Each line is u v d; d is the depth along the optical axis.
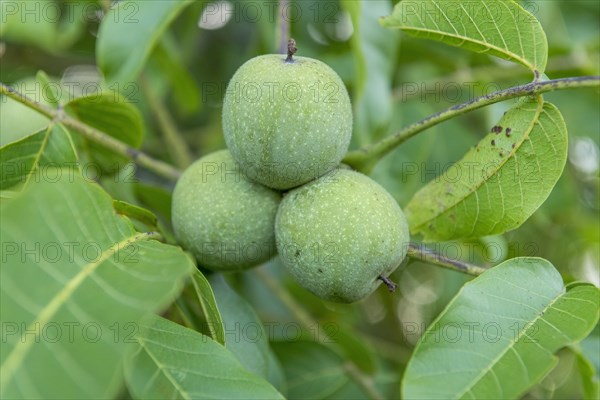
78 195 0.46
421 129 0.52
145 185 0.57
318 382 0.60
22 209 0.45
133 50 0.54
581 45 0.65
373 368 0.62
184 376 0.47
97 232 0.46
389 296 0.72
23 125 0.55
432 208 0.53
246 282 0.65
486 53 0.52
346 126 0.50
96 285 0.45
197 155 0.70
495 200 0.51
